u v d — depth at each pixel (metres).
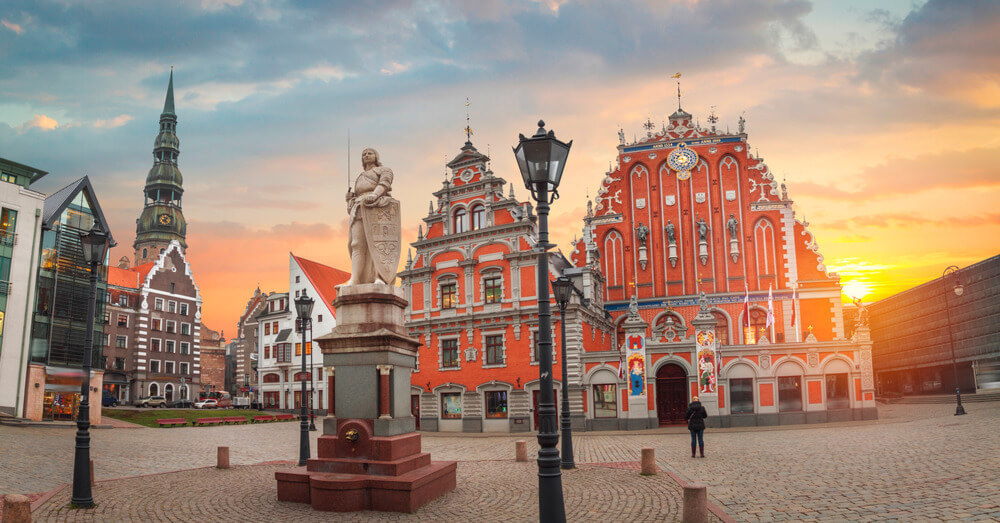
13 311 45.12
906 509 13.13
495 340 50.12
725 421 44.78
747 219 57.38
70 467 22.47
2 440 29.91
